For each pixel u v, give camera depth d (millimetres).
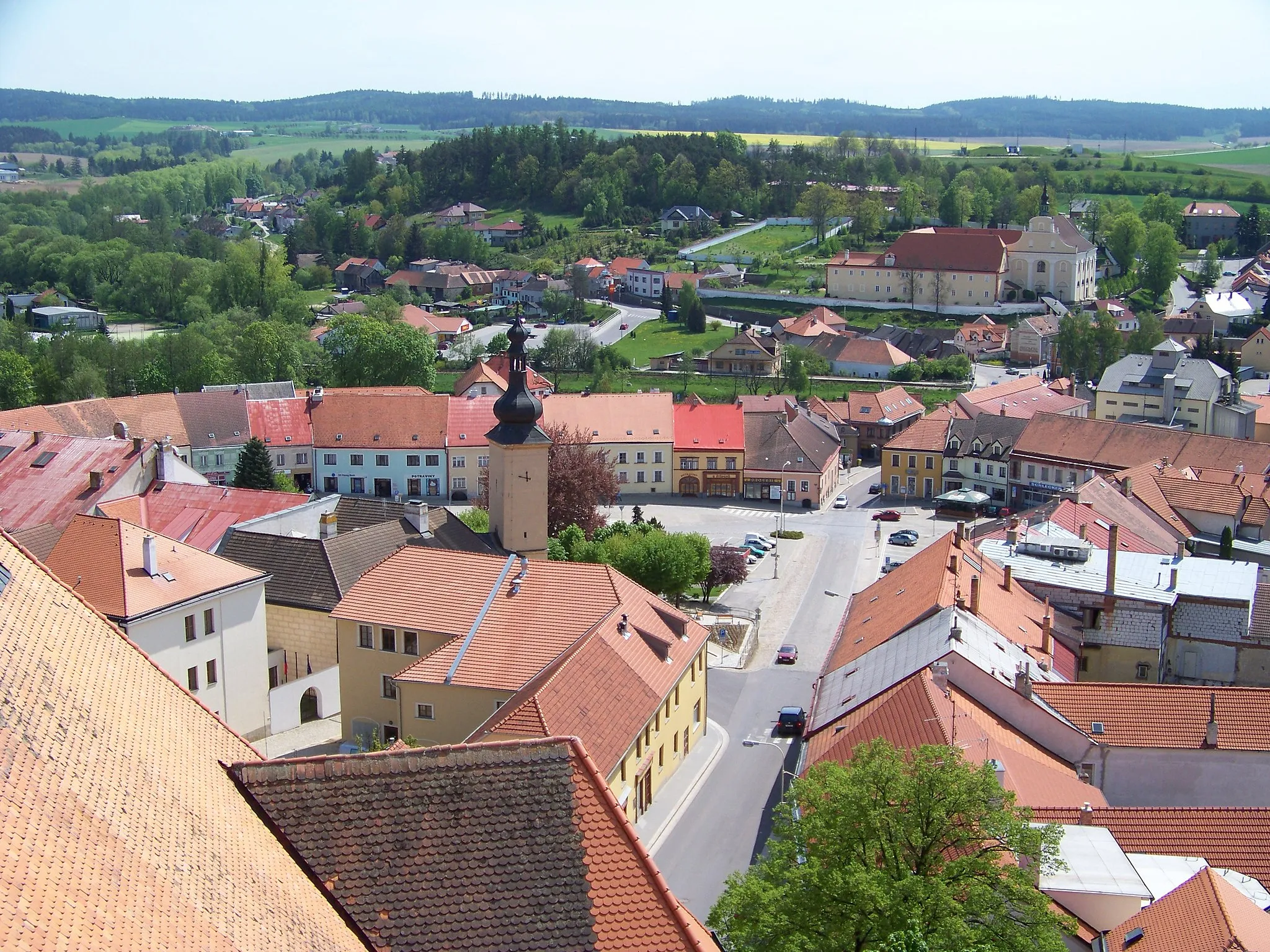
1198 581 93562
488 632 77188
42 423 154625
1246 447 152750
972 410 188000
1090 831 53875
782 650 107125
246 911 26688
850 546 155125
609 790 32688
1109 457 163500
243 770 32219
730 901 45250
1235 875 51875
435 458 172250
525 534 105250
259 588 84438
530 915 30750
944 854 47750
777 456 179250
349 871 30969
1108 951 47438
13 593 32938
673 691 78688
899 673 68750
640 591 82875
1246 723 65750
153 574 77875
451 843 31516
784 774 80562
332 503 109000
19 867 22125
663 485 181875
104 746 29016
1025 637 78875
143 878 24859
